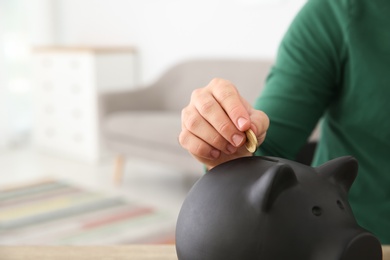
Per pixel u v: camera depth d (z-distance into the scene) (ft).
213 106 2.00
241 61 10.98
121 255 2.06
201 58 11.73
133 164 12.59
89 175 11.72
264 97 2.93
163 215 8.98
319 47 2.94
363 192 2.97
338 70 2.96
